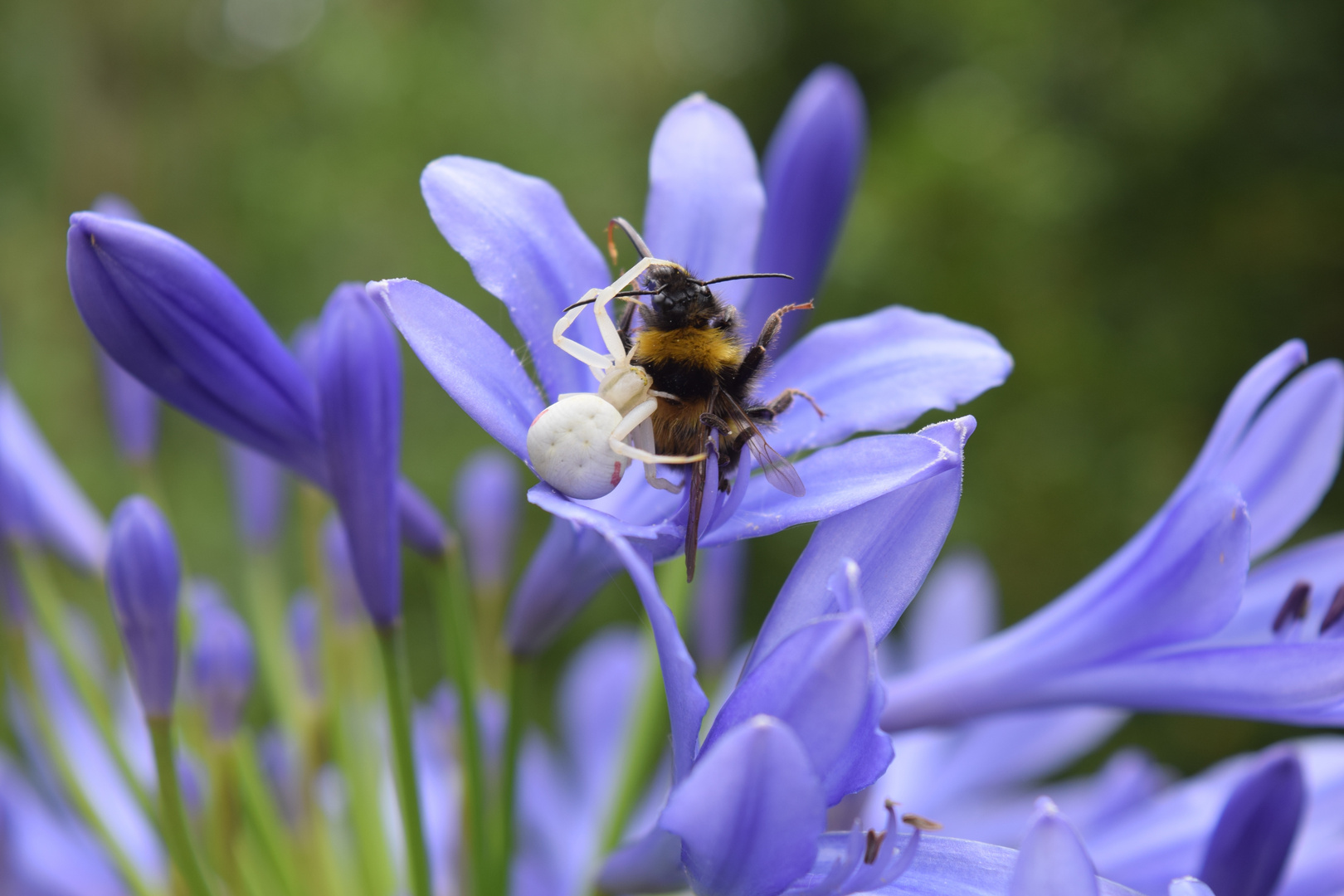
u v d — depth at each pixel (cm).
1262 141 90
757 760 18
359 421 22
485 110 86
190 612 26
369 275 82
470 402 20
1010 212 82
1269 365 21
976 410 82
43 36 91
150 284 21
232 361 22
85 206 91
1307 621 23
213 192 91
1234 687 21
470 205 21
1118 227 91
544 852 30
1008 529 81
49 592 25
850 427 21
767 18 102
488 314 66
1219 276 88
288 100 91
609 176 89
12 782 27
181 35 94
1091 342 85
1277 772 22
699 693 19
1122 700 22
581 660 33
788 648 19
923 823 20
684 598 26
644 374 20
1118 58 91
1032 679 22
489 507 29
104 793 27
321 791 27
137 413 27
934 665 23
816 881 20
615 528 19
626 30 102
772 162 26
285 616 33
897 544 20
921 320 21
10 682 27
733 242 22
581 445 20
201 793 25
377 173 84
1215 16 89
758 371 21
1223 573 21
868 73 100
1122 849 25
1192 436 84
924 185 82
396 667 22
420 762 28
